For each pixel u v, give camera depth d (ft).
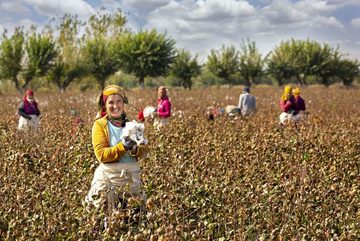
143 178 18.70
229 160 22.11
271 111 54.44
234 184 18.65
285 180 19.74
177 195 16.29
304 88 187.32
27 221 14.05
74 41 184.85
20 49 159.02
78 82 184.85
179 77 200.85
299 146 25.82
